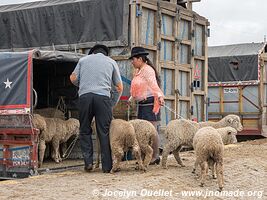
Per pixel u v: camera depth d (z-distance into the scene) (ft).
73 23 38.24
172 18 40.42
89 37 37.42
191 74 42.65
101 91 27.43
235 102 59.36
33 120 28.30
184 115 42.06
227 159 31.86
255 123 58.03
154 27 38.19
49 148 36.22
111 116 27.78
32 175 27.84
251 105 58.34
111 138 27.30
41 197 20.76
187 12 42.09
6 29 41.09
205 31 44.78
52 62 36.55
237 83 59.06
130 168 29.12
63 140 35.29
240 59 59.11
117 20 36.35
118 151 27.04
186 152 38.17
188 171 27.86
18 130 28.32
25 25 40.24
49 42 39.19
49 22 39.19
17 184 23.89
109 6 36.68
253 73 58.18
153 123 30.27
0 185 23.70
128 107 35.01
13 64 28.55
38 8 39.75
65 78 38.70
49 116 36.81
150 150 27.99
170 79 40.29
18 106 28.30
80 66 28.09
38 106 39.73
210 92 61.11
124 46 36.17
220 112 60.13
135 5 35.99
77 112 38.32
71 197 20.77
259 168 29.22
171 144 28.71
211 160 25.18
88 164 27.99
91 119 28.02
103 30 36.88
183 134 28.43
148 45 37.29
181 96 41.34
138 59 30.40
